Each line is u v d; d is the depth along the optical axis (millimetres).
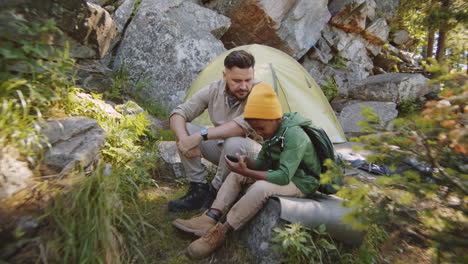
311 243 2006
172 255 2123
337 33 9297
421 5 6477
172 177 3301
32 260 1480
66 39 3281
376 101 7344
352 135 5930
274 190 2076
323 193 2385
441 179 1542
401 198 1432
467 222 1443
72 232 1604
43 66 2127
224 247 2148
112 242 1793
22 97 1826
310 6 7742
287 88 4430
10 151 1730
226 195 2291
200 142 2389
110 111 3285
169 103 5285
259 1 6926
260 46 4672
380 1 9867
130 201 2479
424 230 1628
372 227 2275
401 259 2145
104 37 3895
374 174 3449
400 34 11094
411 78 7301
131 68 5371
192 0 6848
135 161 3012
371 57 10617
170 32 5484
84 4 3279
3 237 1456
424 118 1438
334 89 8438
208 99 2623
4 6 1962
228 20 6285
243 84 2375
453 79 1396
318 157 2219
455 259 1372
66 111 2541
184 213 2561
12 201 1592
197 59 5527
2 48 1885
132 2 5785
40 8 2385
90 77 4086
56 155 1907
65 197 1688
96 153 2184
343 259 2033
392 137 1548
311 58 8836
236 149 2371
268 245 1974
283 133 2117
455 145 1415
